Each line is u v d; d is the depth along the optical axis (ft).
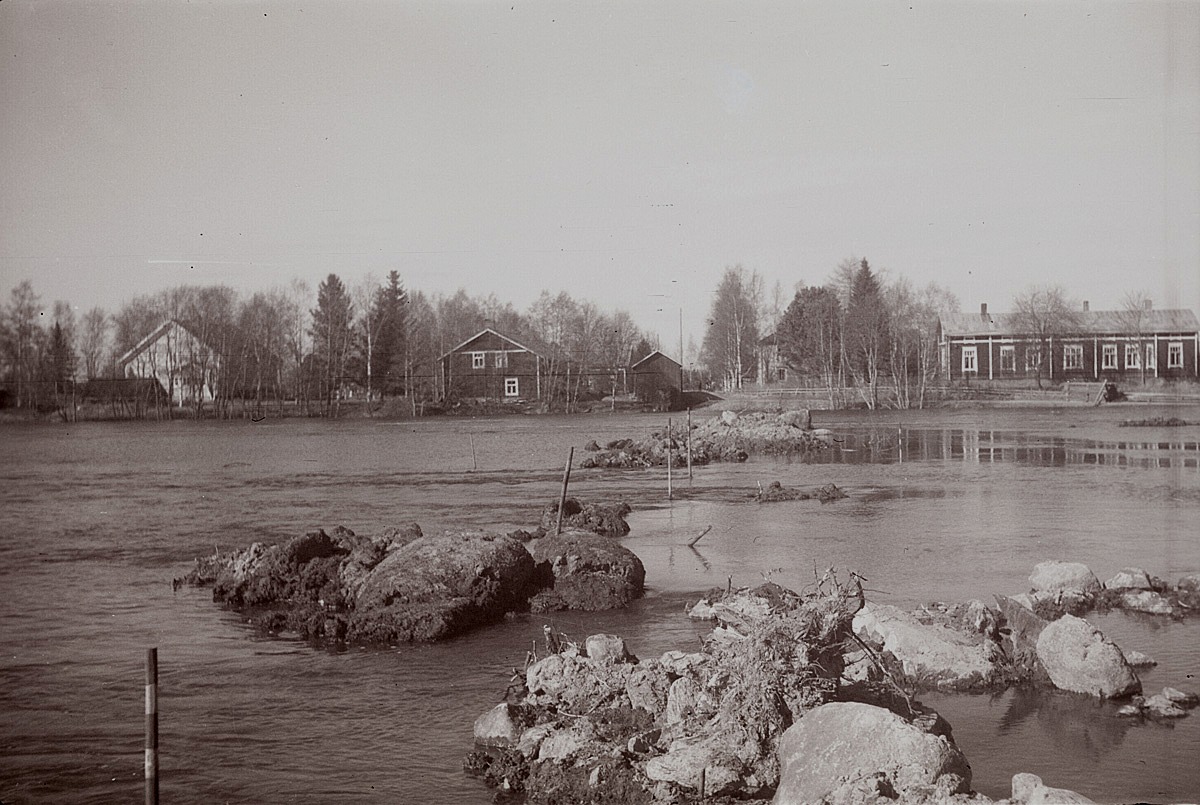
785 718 34.76
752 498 107.86
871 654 40.14
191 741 39.09
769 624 39.11
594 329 325.01
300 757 37.27
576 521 85.25
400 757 37.14
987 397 280.51
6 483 134.21
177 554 80.94
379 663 48.88
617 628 54.34
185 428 242.58
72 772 36.40
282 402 281.33
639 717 37.86
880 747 30.94
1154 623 54.60
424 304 332.19
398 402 292.81
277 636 54.44
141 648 52.37
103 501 114.21
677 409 291.17
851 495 110.01
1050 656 44.37
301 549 64.95
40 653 51.47
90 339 279.90
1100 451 158.10
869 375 294.66
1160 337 287.89
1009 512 95.66
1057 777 34.35
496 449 176.55
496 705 41.01
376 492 117.39
